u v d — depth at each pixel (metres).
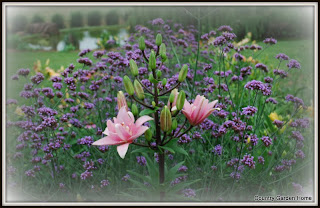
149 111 2.13
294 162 2.96
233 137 3.12
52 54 5.75
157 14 5.07
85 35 8.39
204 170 3.02
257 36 4.37
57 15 9.39
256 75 4.66
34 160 2.92
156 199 2.39
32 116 3.10
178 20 5.02
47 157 2.82
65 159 3.03
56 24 9.24
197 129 3.23
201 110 2.10
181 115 3.42
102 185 2.82
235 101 4.14
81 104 3.57
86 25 9.30
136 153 3.21
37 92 3.24
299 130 3.15
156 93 2.19
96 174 2.92
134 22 5.95
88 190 2.92
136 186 2.96
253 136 2.77
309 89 4.36
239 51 3.81
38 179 3.05
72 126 3.29
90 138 2.90
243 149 3.15
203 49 5.38
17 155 2.94
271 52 4.06
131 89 2.10
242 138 2.80
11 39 7.27
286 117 3.86
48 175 3.03
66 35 8.49
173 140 2.24
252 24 4.33
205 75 4.27
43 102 3.39
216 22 4.36
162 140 2.22
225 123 2.84
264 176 2.91
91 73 3.59
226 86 3.59
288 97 3.29
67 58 5.17
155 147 2.21
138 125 2.02
